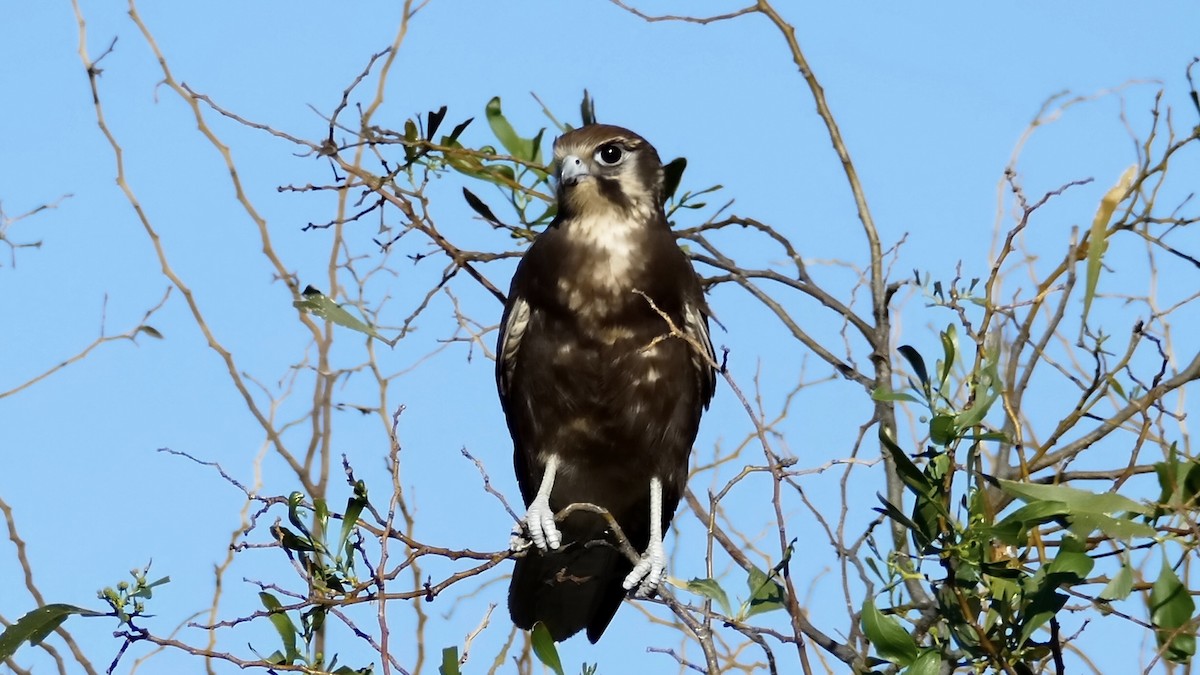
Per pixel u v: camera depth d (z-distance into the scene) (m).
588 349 12.95
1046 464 11.11
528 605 13.18
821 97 12.64
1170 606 8.95
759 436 8.93
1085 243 11.09
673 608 9.30
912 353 9.41
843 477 9.84
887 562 9.50
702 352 10.08
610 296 12.88
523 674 11.16
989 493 10.35
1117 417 10.66
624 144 13.09
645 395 13.05
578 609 13.38
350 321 11.51
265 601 9.13
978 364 9.71
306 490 12.42
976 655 9.29
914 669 9.20
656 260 12.98
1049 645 9.41
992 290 10.04
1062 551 8.90
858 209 12.54
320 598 8.64
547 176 13.40
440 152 12.43
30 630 9.24
